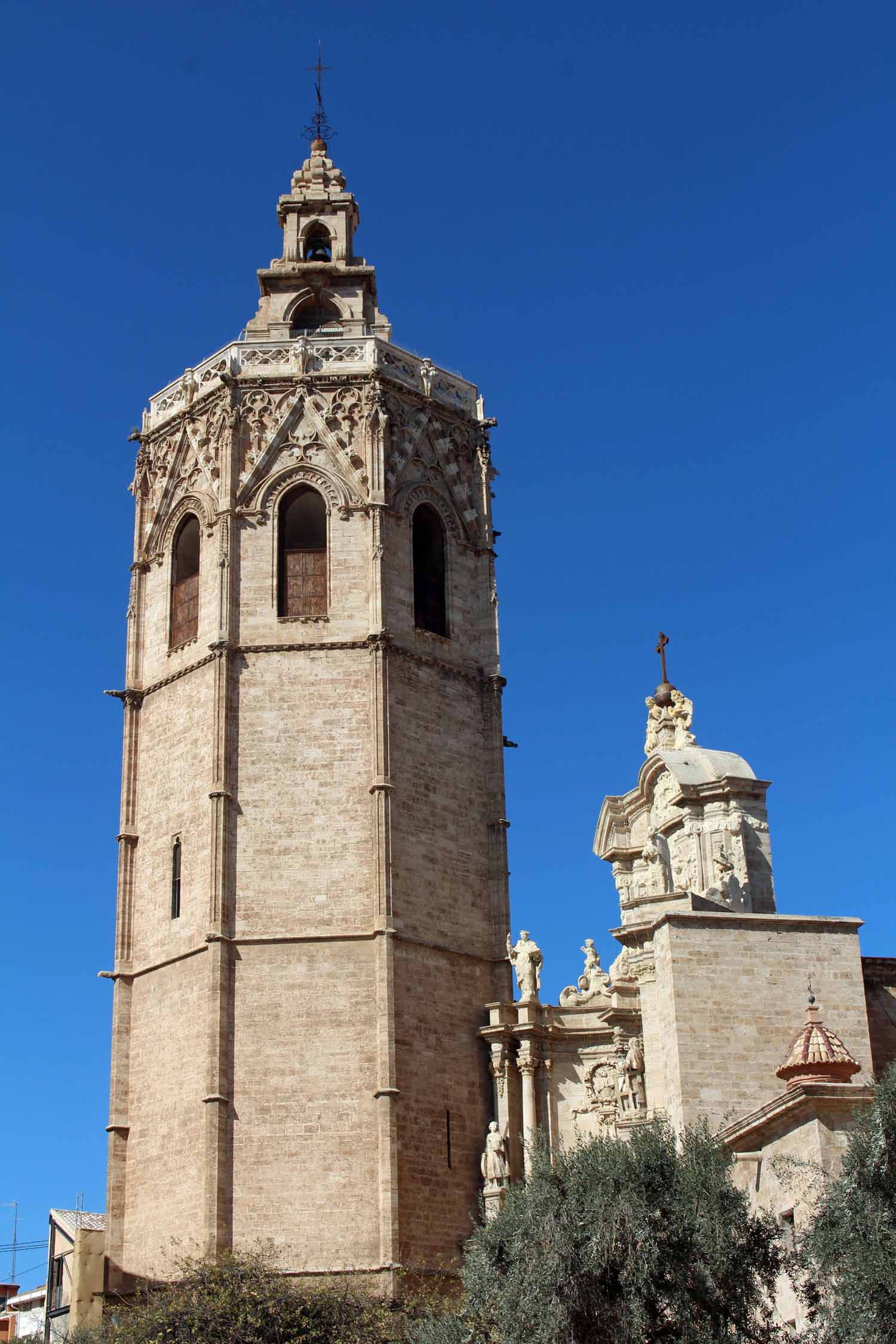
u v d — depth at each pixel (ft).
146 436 228.63
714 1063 154.10
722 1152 124.67
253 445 216.13
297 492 215.92
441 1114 194.08
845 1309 107.24
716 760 183.21
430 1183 189.47
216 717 204.44
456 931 204.54
